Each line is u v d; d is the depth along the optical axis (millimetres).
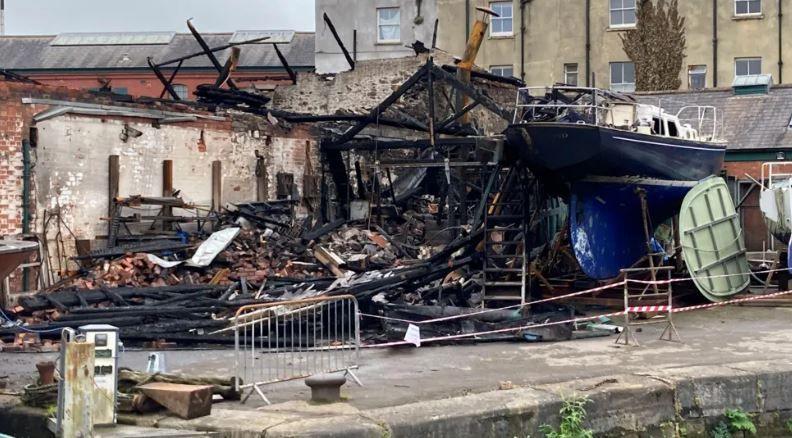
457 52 35875
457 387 9102
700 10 34156
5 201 14109
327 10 36625
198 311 12711
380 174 22234
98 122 15625
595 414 8805
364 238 18375
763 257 21531
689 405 9500
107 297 13477
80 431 7160
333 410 7984
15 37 47500
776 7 33562
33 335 11688
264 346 11344
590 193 15453
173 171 17078
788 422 9969
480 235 15633
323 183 20953
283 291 14148
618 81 34844
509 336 12227
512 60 35812
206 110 17906
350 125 23016
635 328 13406
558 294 16188
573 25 35000
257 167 19062
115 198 15758
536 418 8430
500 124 27609
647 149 15016
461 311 12867
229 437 7363
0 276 9977
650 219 16578
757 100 25828
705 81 34219
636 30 33875
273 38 45250
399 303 13711
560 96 16672
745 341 12133
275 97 27766
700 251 15781
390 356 11062
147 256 15062
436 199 22891
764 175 23547
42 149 14688
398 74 26469
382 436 7473
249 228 17797
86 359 7223
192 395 7641
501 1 35812
